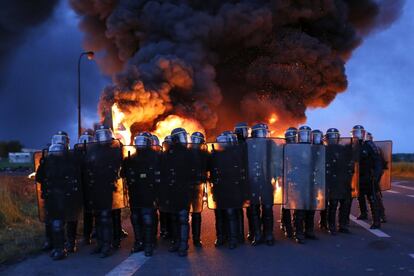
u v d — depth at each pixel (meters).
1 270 6.59
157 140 7.85
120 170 7.54
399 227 9.76
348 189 8.89
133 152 7.54
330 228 8.96
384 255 7.21
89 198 7.45
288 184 8.17
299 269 6.41
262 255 7.31
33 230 9.37
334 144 8.82
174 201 7.50
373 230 9.41
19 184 17.81
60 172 7.21
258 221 8.16
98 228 7.57
